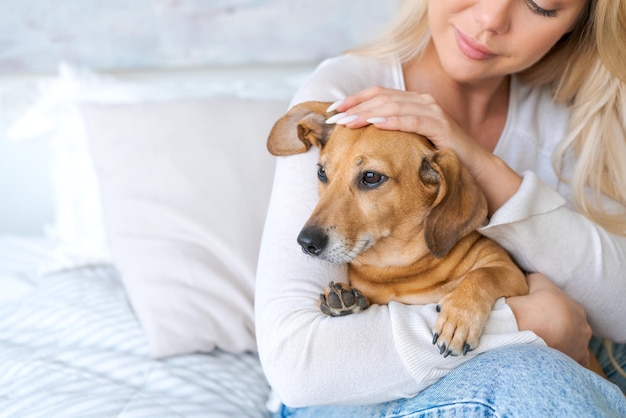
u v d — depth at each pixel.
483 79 1.63
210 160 2.09
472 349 1.26
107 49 2.79
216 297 1.88
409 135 1.43
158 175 2.06
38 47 2.74
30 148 2.79
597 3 1.61
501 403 1.14
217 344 1.85
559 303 1.36
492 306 1.33
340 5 2.89
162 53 2.83
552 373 1.16
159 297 1.85
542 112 1.79
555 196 1.47
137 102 2.28
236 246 1.96
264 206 2.05
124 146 2.13
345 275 1.49
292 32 2.90
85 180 2.39
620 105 1.66
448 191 1.37
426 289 1.50
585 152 1.67
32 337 1.89
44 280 2.25
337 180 1.42
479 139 1.73
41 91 2.59
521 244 1.46
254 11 2.85
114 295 2.07
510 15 1.48
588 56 1.69
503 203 1.46
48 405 1.56
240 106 2.23
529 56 1.54
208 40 2.85
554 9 1.48
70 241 2.38
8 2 2.68
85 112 2.21
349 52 1.77
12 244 2.61
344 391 1.29
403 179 1.42
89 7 2.74
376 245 1.48
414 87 1.68
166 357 1.81
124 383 1.69
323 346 1.27
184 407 1.57
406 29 1.69
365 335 1.27
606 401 1.19
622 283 1.52
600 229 1.51
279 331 1.31
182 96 2.48
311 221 1.38
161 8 2.79
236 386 1.75
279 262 1.40
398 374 1.27
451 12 1.52
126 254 1.96
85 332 1.89
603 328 1.58
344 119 1.42
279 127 1.50
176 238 1.97
